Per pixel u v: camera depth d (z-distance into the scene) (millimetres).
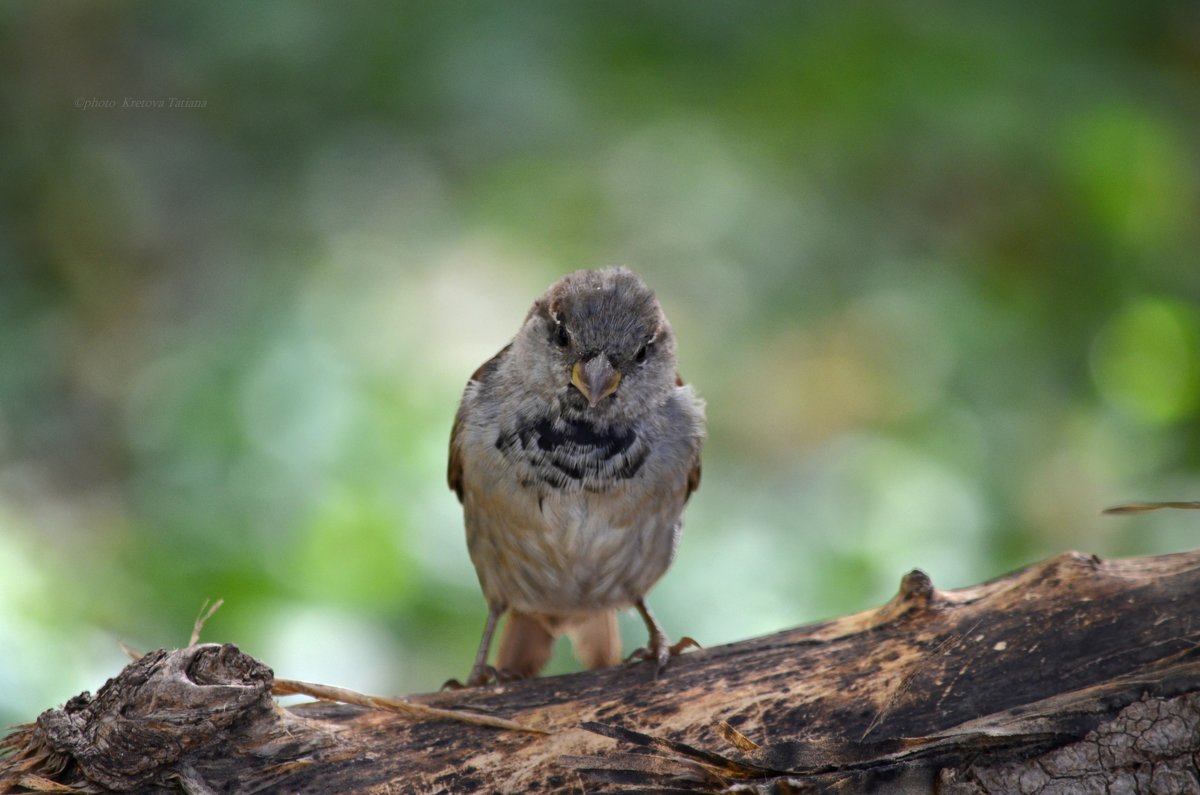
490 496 7359
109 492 11656
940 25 12703
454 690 6547
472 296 13477
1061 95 12445
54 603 8305
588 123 13203
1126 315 12516
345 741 5773
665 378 7402
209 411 11078
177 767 5480
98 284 12992
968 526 11594
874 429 12883
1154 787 5328
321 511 10133
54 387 12406
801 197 13680
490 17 12617
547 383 7184
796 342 13500
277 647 9312
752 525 11539
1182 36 13164
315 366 11477
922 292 13195
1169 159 12484
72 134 13281
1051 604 5961
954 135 12797
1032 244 13336
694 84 13000
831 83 12781
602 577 7512
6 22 13258
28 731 5641
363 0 12625
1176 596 5828
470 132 13297
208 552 9867
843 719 5844
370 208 13438
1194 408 12188
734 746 5789
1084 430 12422
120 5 13297
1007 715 5613
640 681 6258
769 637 6367
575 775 5703
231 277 13008
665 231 13805
